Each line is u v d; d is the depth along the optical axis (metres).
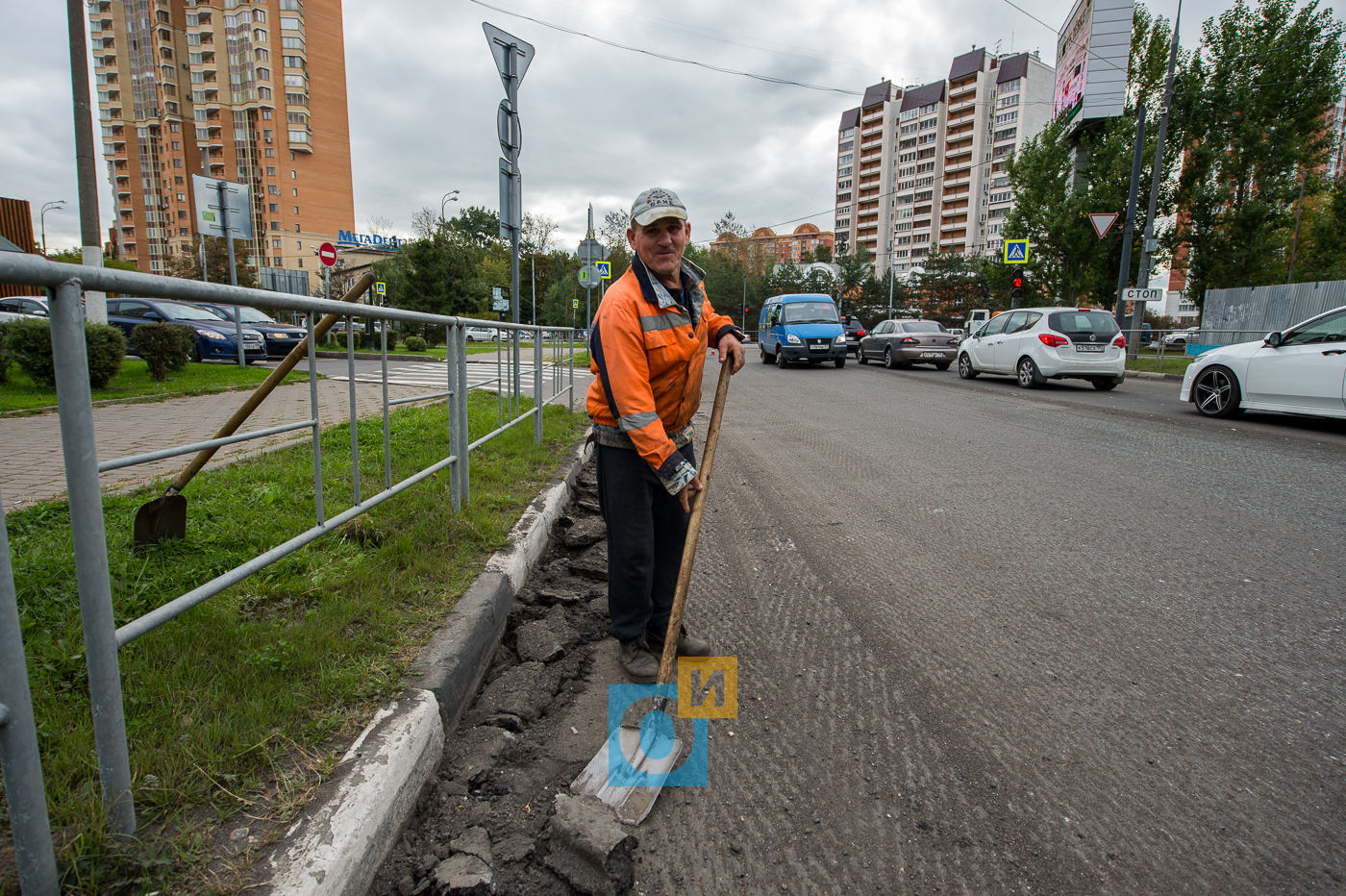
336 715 1.88
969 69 96.00
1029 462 6.02
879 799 1.91
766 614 3.05
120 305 14.17
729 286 60.97
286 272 46.81
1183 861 1.68
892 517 4.45
